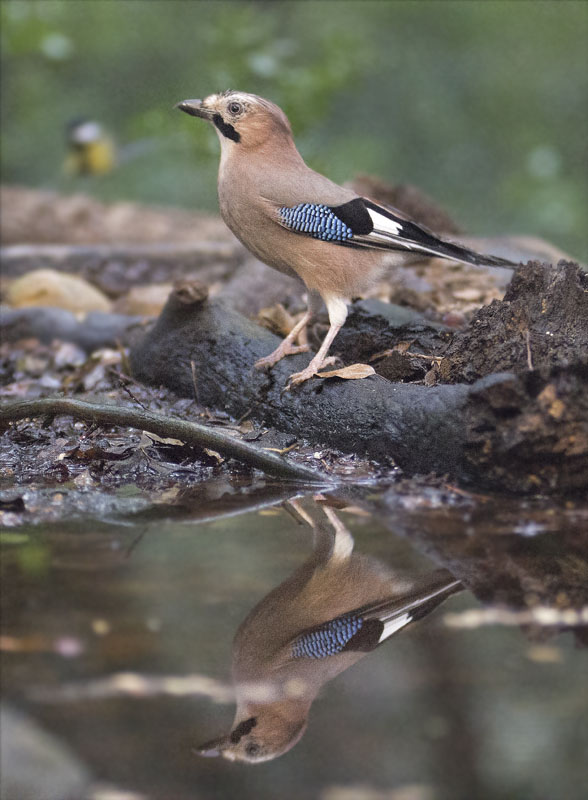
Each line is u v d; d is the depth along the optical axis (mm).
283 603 5664
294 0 34156
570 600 5797
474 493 7793
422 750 4414
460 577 6152
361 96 33969
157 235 21500
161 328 10266
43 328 12602
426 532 6922
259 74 21953
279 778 4219
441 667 5078
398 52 34750
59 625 5254
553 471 7578
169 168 31531
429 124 34062
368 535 6844
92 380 10906
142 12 34219
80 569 6098
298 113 22297
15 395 10609
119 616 5371
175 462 8844
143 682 4723
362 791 4234
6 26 27531
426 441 8141
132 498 7840
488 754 4422
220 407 9656
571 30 35062
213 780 4203
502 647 5254
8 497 7789
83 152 24250
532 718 4602
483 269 14242
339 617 5574
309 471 8234
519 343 8359
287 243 9320
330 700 4816
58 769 4191
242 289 13609
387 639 5352
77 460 8883
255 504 7660
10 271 18141
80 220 21797
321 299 9828
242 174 9398
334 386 8891
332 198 9219
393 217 9297
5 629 5199
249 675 4883
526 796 4234
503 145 34219
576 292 8500
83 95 33906
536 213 30922
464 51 34969
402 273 13453
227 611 5461
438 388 8289
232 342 9805
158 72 34188
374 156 31797
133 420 8609
